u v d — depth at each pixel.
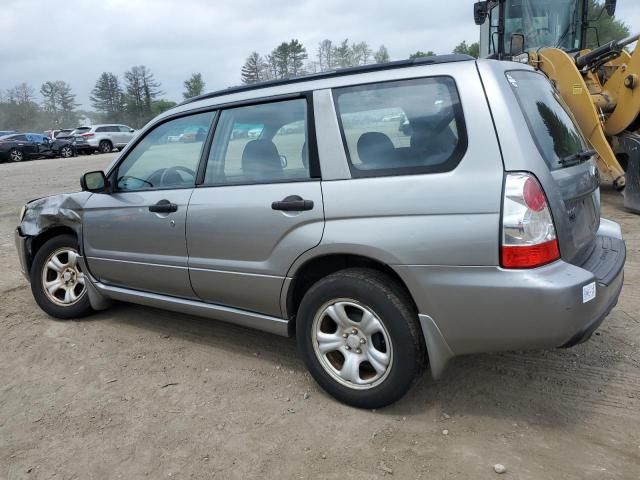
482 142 2.72
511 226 2.62
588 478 2.57
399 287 3.01
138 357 4.04
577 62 8.80
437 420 3.08
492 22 10.06
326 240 3.06
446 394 3.33
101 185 4.21
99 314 4.93
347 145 3.08
